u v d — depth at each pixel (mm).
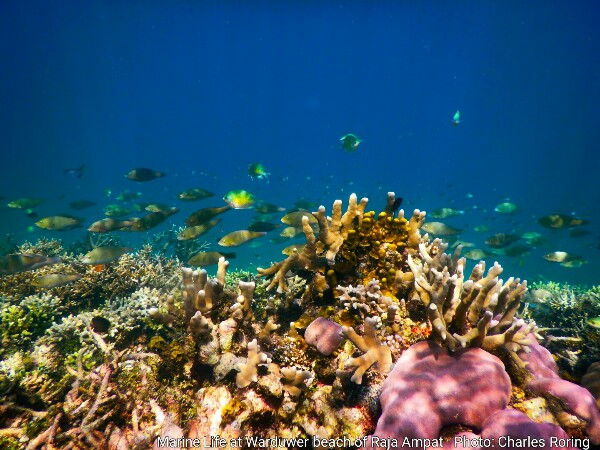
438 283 582
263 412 585
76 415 649
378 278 796
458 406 465
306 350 695
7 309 1016
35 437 595
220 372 623
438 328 535
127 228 1478
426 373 517
